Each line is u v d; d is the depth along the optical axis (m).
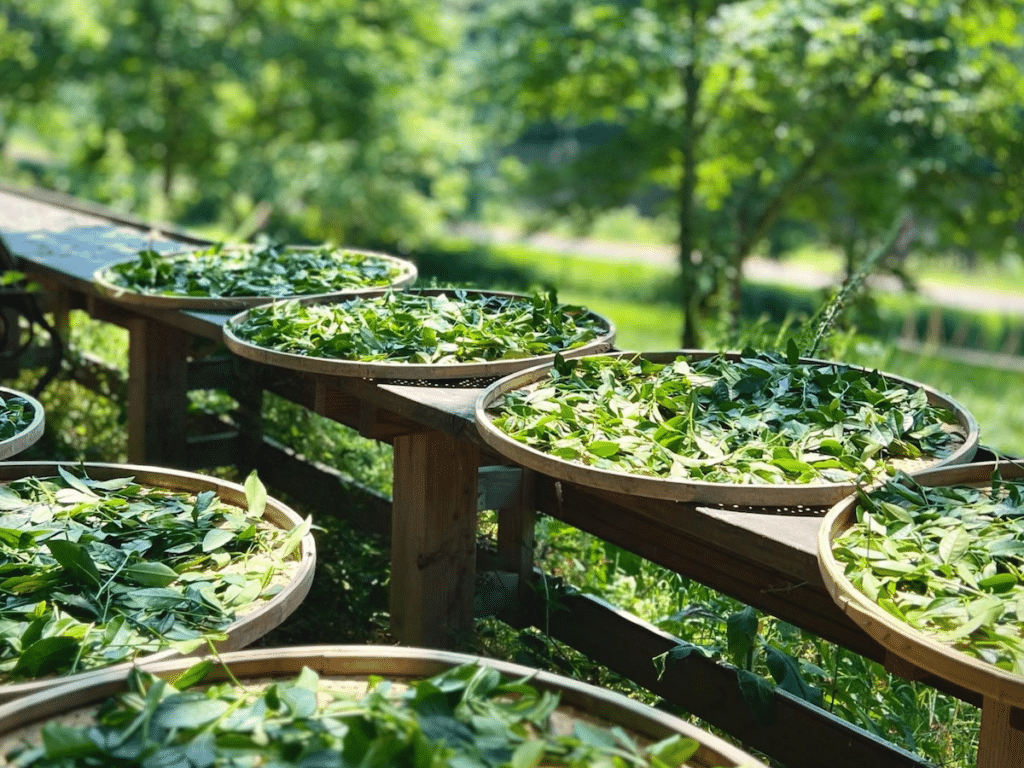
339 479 4.20
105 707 1.68
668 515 2.40
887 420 2.78
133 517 2.40
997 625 1.90
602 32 10.13
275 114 17.27
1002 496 2.41
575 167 11.58
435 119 17.86
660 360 3.30
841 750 2.58
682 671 2.97
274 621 2.08
